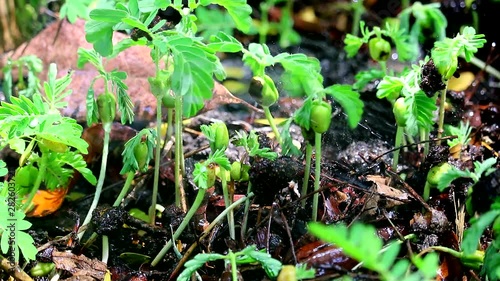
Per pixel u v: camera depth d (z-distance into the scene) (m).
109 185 0.86
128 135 0.87
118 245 0.77
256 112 0.94
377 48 0.85
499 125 0.90
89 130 0.86
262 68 0.75
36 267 0.73
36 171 0.77
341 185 0.78
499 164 0.80
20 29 1.05
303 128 0.74
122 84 0.76
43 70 0.96
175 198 0.80
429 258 0.61
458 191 0.77
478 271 0.73
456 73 0.80
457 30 1.04
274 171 0.73
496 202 0.68
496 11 1.02
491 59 1.01
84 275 0.73
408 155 0.85
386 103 0.93
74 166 0.77
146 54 0.92
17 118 0.72
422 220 0.74
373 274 0.71
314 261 0.72
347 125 0.88
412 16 1.06
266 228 0.75
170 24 0.83
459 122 0.90
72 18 0.94
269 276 0.70
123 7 0.71
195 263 0.68
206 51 0.71
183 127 0.92
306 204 0.77
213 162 0.74
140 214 0.82
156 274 0.75
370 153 0.85
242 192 0.80
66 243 0.76
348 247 0.61
